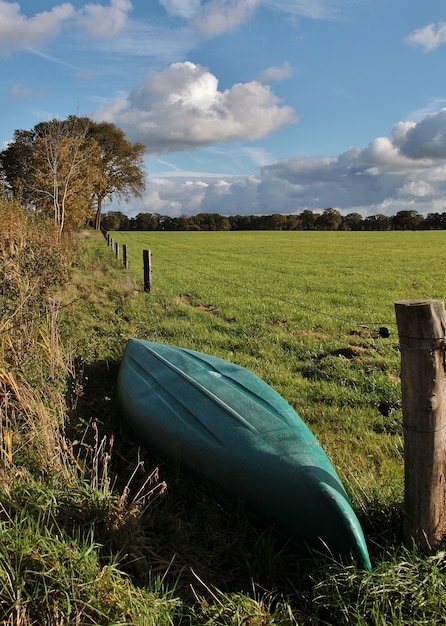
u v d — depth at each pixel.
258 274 21.42
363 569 2.83
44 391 4.72
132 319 9.88
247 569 3.05
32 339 5.27
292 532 3.22
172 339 8.52
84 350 6.63
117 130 66.94
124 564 2.84
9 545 2.68
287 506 3.21
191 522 3.48
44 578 2.53
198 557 3.11
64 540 2.81
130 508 3.28
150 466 4.29
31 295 5.64
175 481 3.92
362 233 77.44
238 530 3.36
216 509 3.55
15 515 2.96
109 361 6.63
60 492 3.23
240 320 10.53
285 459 3.39
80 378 5.73
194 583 2.90
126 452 4.56
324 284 17.83
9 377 4.05
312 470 3.24
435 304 2.74
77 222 32.12
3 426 3.96
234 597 2.73
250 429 3.79
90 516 3.12
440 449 2.83
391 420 5.23
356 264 26.72
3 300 5.19
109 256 24.41
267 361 7.35
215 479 3.72
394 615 2.50
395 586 2.63
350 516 2.94
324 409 5.54
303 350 8.06
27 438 3.87
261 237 66.25
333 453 4.47
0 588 2.53
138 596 2.61
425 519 2.89
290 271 22.91
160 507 3.63
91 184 33.12
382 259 29.98
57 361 5.39
